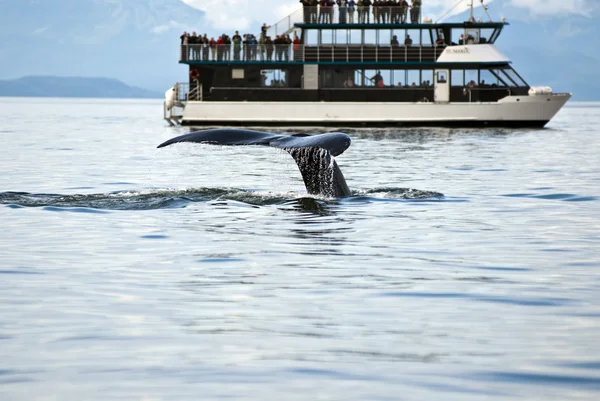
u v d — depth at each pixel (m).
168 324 22.86
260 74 142.88
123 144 106.56
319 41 142.38
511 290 27.12
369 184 59.41
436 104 141.12
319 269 30.06
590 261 31.98
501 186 58.41
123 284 27.59
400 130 139.25
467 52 140.75
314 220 40.53
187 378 18.67
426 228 39.12
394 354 20.38
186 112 144.62
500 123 143.12
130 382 18.42
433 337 21.80
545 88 142.00
